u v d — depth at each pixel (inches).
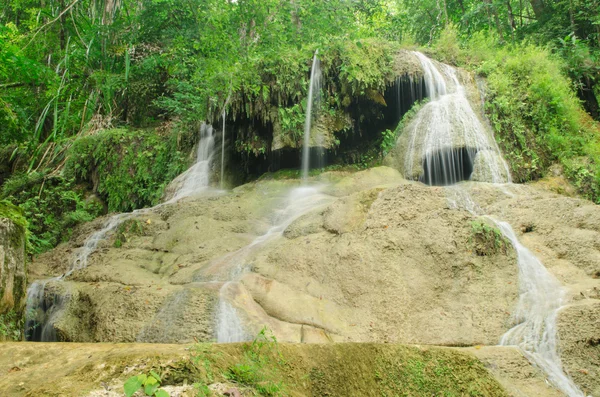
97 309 182.4
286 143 320.8
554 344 141.9
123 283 210.7
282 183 305.6
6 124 455.2
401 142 323.9
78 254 274.2
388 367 119.3
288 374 108.6
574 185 298.2
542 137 320.8
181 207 285.6
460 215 196.9
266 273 195.8
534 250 192.5
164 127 482.9
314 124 327.9
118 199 424.5
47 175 454.9
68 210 422.9
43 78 449.1
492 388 123.1
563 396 124.9
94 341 173.9
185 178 383.2
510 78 346.9
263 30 400.2
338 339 163.8
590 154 312.2
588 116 379.2
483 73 352.8
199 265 221.6
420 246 190.2
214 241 241.6
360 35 445.7
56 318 195.9
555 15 481.1
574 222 201.2
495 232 187.8
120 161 437.1
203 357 96.6
